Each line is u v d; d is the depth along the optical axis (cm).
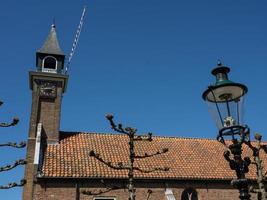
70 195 2272
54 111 2823
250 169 2664
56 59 3061
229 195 2494
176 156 2759
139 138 1325
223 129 727
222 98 742
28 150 2589
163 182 2442
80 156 2559
